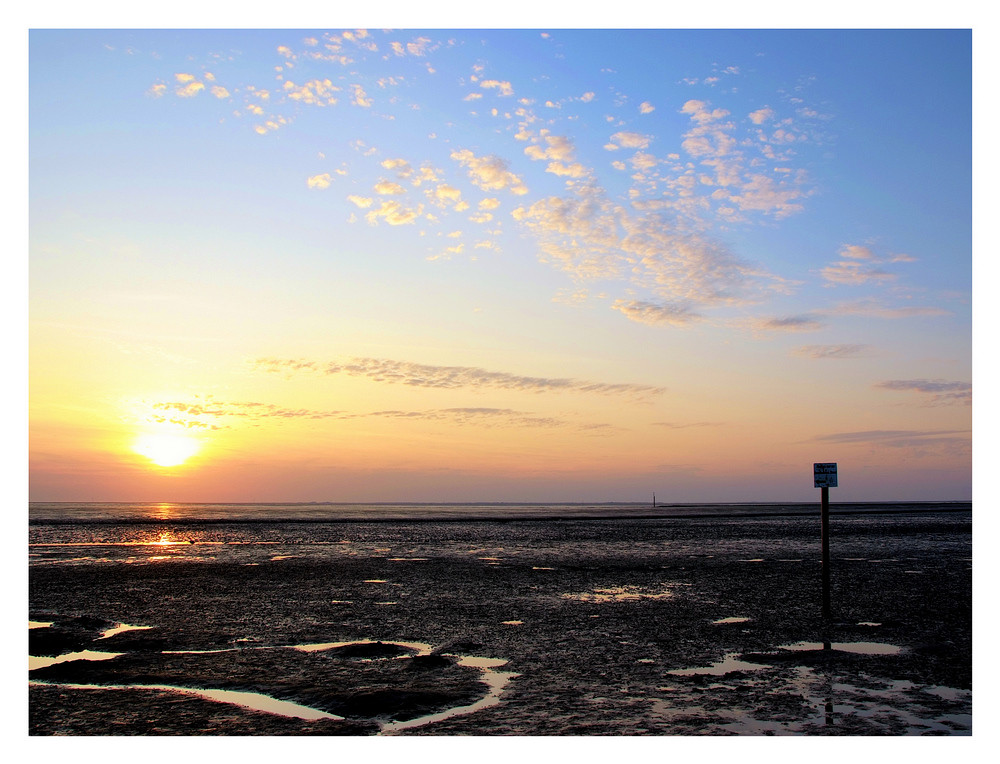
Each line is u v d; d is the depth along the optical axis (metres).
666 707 9.99
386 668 12.17
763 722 9.38
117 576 24.39
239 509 158.62
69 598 19.64
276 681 11.35
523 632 15.16
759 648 13.52
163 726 9.35
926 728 9.16
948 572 24.92
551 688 10.95
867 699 10.30
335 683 11.20
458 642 14.05
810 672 11.77
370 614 17.31
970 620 16.11
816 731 9.04
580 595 20.27
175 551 34.81
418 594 20.48
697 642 14.08
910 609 17.52
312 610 17.83
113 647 13.91
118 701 10.38
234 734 9.05
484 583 22.84
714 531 53.03
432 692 10.64
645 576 24.58
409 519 82.06
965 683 11.09
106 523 66.38
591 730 9.12
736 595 20.08
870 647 13.53
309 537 46.78
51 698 10.52
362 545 39.31
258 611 17.69
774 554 32.75
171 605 18.56
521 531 54.81
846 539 41.78
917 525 57.50
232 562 29.33
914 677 11.41
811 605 18.28
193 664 12.45
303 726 9.35
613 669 12.06
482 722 9.43
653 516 93.06
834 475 16.58
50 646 13.91
